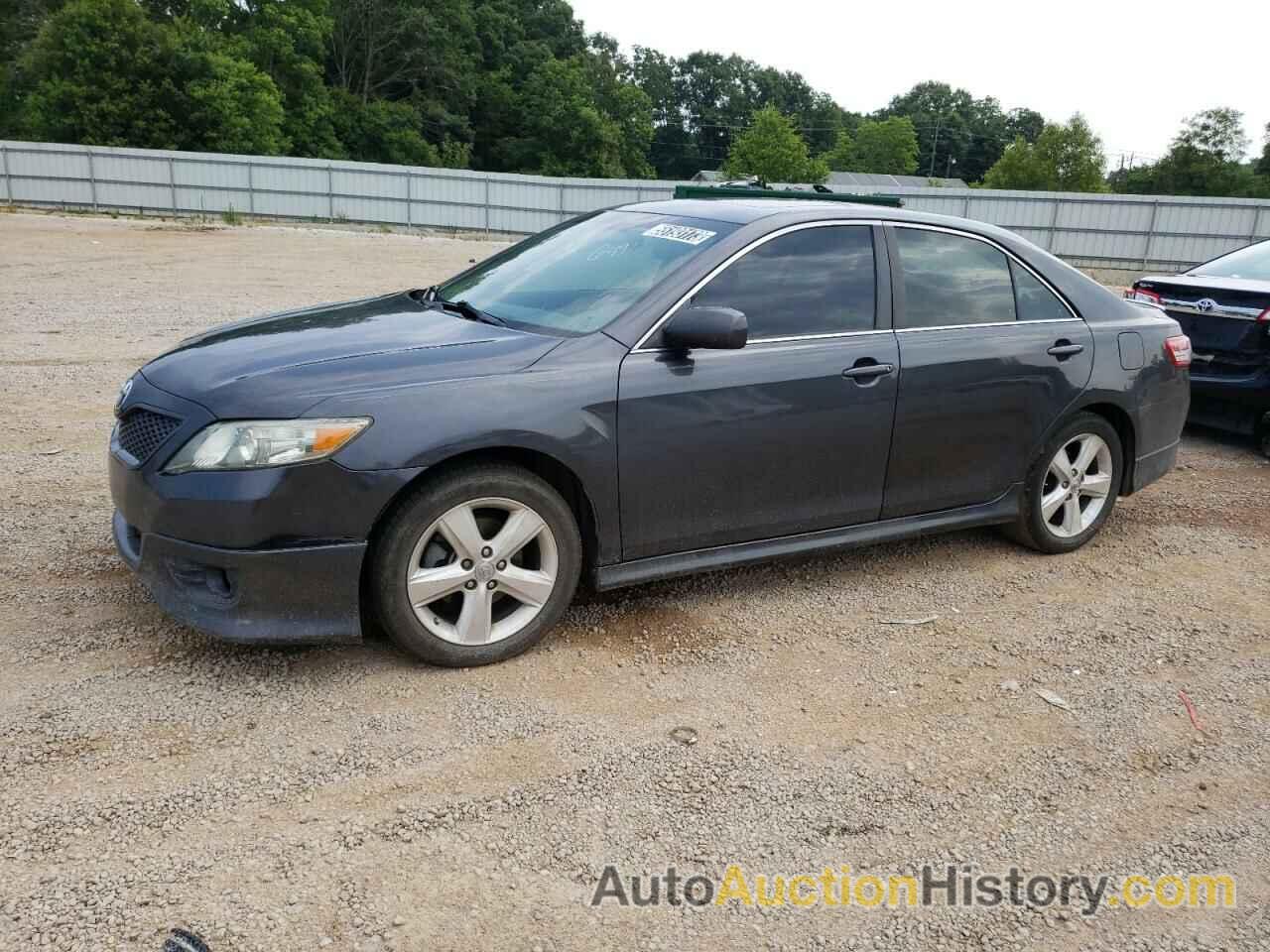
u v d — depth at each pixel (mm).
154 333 10484
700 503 3861
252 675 3422
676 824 2791
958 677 3750
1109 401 4910
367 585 3430
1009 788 3062
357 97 72188
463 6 82375
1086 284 4980
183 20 58250
